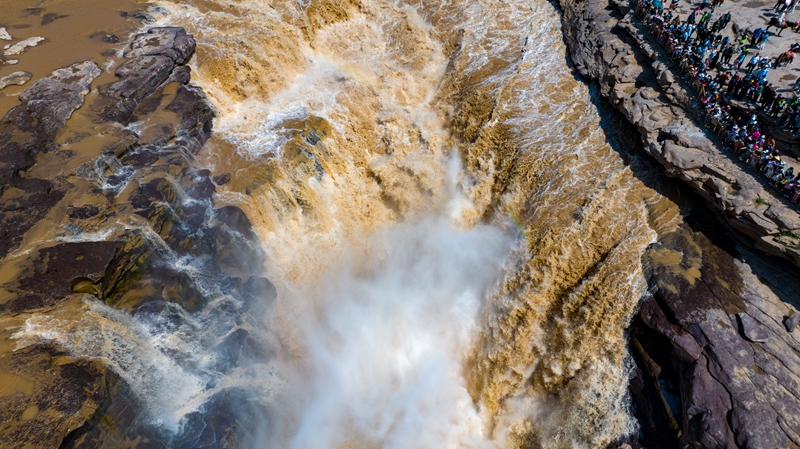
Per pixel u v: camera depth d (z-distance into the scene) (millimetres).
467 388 26453
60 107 25891
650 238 24828
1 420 15109
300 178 28203
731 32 31594
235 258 24453
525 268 26125
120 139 24969
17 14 34344
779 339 20500
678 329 21297
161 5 36312
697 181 24641
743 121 26641
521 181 29234
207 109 29188
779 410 18797
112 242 19984
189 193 24734
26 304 18125
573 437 22578
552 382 23891
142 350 18844
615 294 23266
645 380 21797
